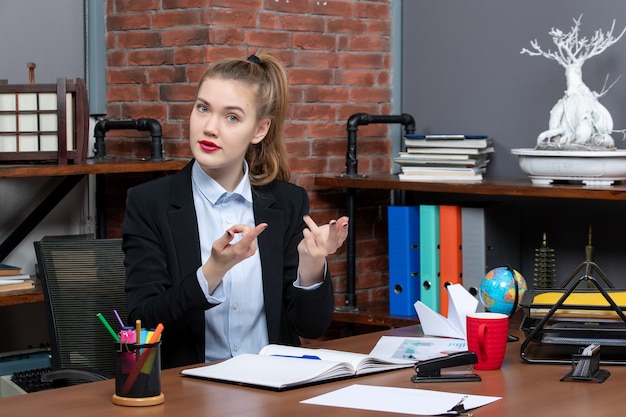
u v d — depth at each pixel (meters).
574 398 2.04
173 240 2.58
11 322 3.93
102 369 3.03
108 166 3.54
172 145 3.89
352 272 4.11
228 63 2.51
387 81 4.41
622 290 2.57
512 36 4.01
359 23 4.27
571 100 3.55
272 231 2.68
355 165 4.09
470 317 2.33
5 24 3.79
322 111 4.15
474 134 4.16
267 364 2.26
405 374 2.28
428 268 3.90
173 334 2.56
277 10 3.96
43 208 3.91
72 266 3.05
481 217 3.77
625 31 3.69
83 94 3.51
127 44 4.00
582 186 3.41
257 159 2.75
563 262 3.92
